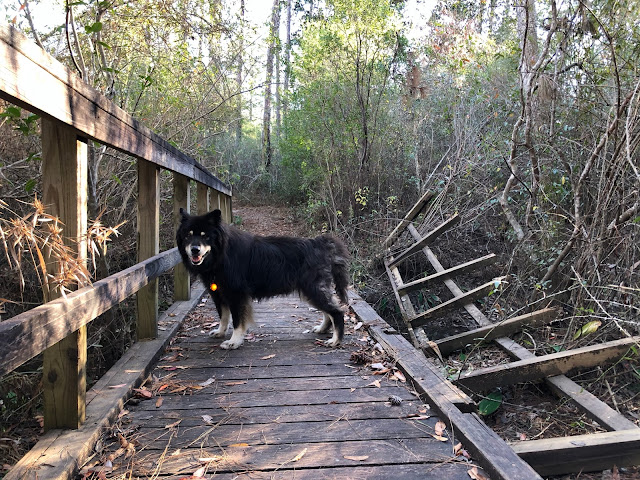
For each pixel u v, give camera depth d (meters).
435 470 2.10
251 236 4.27
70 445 2.12
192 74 8.27
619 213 4.38
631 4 4.69
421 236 7.89
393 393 3.02
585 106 5.52
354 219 10.07
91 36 5.21
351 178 10.76
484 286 5.30
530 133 5.62
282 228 12.59
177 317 4.68
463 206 8.30
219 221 3.90
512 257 5.67
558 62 5.45
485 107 9.26
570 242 4.65
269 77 13.09
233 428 2.51
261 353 3.85
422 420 2.63
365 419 2.63
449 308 5.31
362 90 10.76
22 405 3.68
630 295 4.08
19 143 5.16
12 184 4.65
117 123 2.62
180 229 4.01
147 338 3.87
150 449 2.27
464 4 9.18
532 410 3.86
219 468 2.10
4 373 1.47
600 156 4.77
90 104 2.18
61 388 2.28
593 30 4.81
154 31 6.75
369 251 8.51
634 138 4.23
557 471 2.62
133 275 2.98
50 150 2.15
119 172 6.57
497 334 4.75
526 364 3.74
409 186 10.39
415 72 10.09
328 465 2.13
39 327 1.72
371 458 2.20
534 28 6.80
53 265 2.15
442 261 8.03
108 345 5.34
